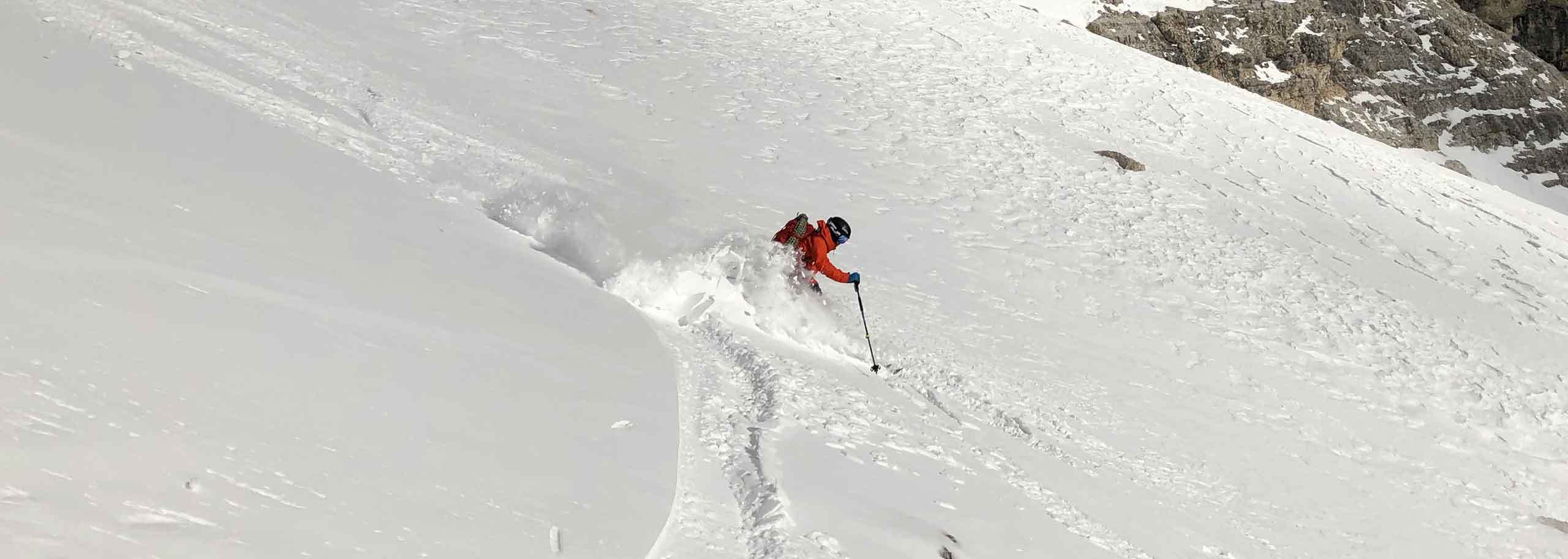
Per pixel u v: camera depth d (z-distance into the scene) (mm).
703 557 3623
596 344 5789
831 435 5574
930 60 21281
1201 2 34625
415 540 2734
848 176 14734
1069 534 5461
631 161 12773
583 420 4352
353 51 13547
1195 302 12883
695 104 16312
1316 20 35312
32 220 3766
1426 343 13086
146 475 2385
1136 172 17281
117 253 3834
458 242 7211
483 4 18406
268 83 10430
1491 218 19297
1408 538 8062
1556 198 34469
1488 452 10727
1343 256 15578
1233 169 18781
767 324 8086
